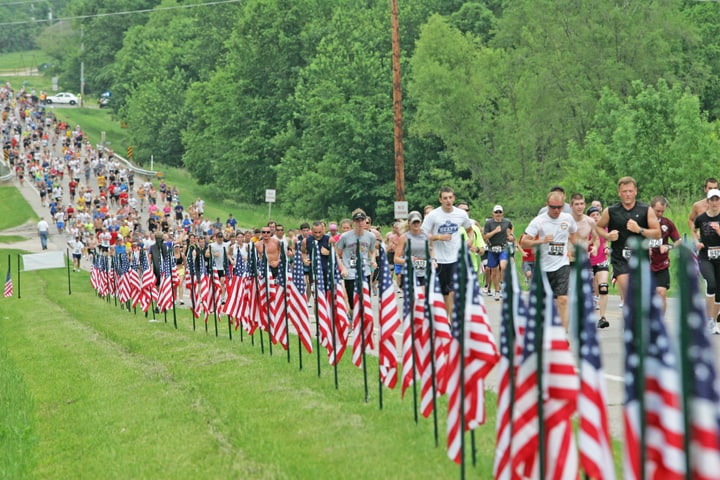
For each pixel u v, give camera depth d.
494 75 137.75
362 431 20.38
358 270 23.42
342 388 24.92
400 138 73.69
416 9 174.38
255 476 18.41
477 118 138.62
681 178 97.75
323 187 153.50
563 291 30.00
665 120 100.31
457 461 17.23
